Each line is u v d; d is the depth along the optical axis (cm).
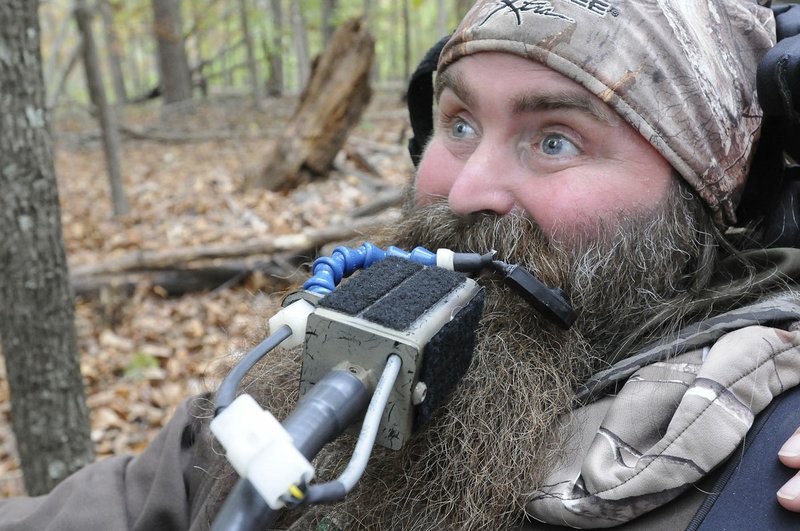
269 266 347
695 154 67
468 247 73
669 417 61
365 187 504
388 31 1378
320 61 525
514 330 71
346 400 48
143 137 837
